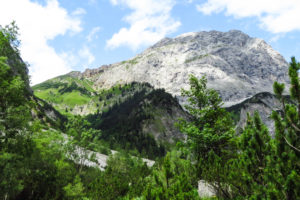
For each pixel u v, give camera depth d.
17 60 20.62
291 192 5.63
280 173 6.23
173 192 8.70
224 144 13.46
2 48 17.78
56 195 19.53
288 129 6.31
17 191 17.39
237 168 8.93
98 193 18.25
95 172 35.25
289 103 5.98
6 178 16.23
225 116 15.31
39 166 21.84
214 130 14.31
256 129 8.11
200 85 16.33
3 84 15.42
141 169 32.78
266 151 7.66
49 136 26.86
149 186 9.80
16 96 16.62
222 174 9.39
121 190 18.34
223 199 9.59
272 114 6.55
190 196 7.98
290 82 5.76
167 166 10.48
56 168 23.19
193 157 13.80
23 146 18.14
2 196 16.09
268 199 6.05
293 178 5.54
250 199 6.93
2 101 16.09
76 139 37.78
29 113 18.77
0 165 15.77
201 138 13.59
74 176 24.27
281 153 6.37
